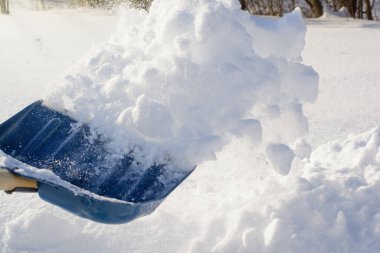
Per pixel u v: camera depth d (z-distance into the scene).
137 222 1.83
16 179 1.57
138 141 1.64
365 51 5.66
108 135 1.69
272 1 12.17
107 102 1.70
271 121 1.67
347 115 3.25
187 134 1.58
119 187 1.60
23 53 5.29
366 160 2.11
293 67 1.67
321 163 2.23
